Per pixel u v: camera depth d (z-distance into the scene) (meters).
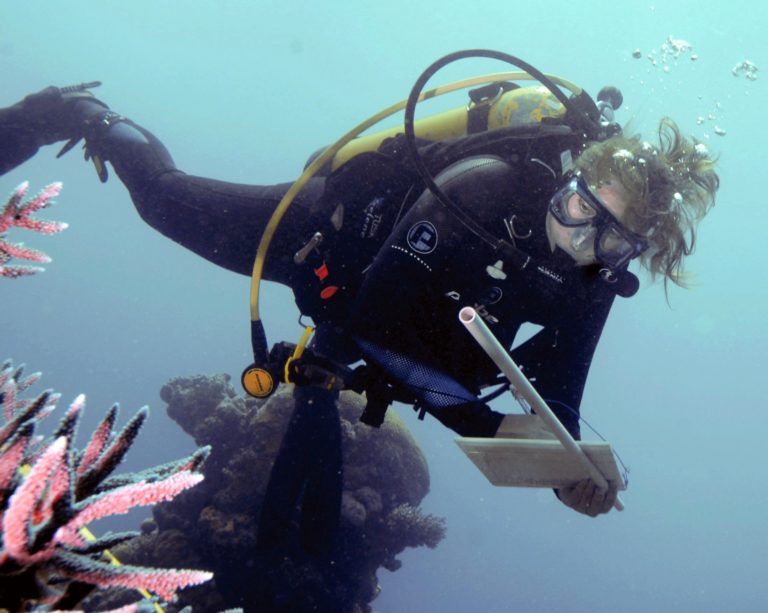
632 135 2.61
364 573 7.45
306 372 3.09
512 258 2.54
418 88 2.63
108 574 1.01
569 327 2.96
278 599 6.39
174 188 4.27
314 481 4.74
